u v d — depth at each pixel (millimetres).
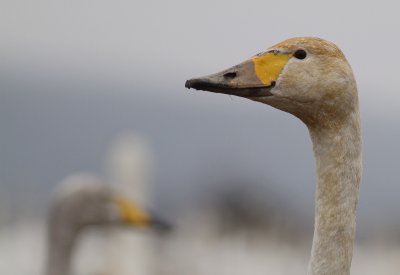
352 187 7426
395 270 15258
